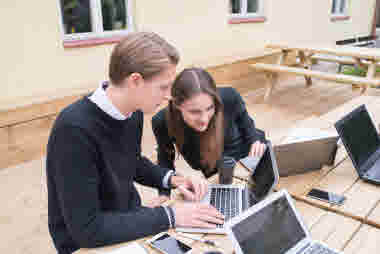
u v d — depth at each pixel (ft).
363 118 5.87
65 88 11.83
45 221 7.83
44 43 10.87
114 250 3.52
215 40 17.48
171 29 15.02
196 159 6.36
